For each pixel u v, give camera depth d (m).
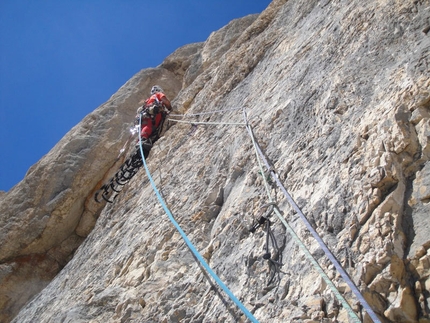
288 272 3.24
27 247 11.88
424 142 3.08
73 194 12.20
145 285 4.54
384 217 2.89
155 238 5.35
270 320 2.98
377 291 2.60
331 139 4.02
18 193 12.41
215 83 9.44
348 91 4.35
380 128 3.44
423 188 2.87
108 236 7.13
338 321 2.61
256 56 8.71
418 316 2.41
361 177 3.26
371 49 4.57
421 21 4.16
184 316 3.78
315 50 6.05
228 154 5.80
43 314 6.39
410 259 2.61
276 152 4.74
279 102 5.66
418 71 3.56
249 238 3.96
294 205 3.49
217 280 3.26
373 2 5.38
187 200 5.70
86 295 5.37
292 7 9.36
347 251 2.91
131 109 13.98
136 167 7.27
